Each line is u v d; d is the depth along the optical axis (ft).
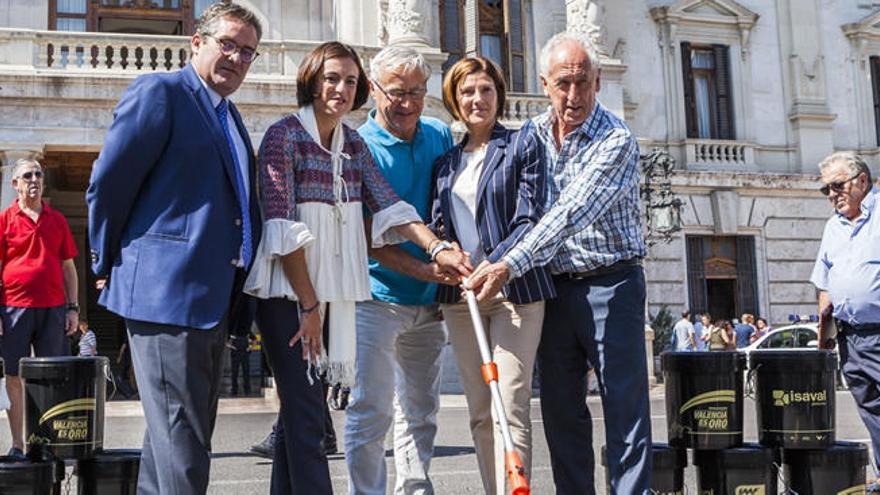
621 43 84.94
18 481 15.57
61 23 68.23
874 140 92.53
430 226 18.12
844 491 17.69
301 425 14.84
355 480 17.67
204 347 13.79
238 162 14.83
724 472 17.46
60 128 57.88
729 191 85.81
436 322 18.85
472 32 39.06
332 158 16.15
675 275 83.92
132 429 42.70
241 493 24.25
